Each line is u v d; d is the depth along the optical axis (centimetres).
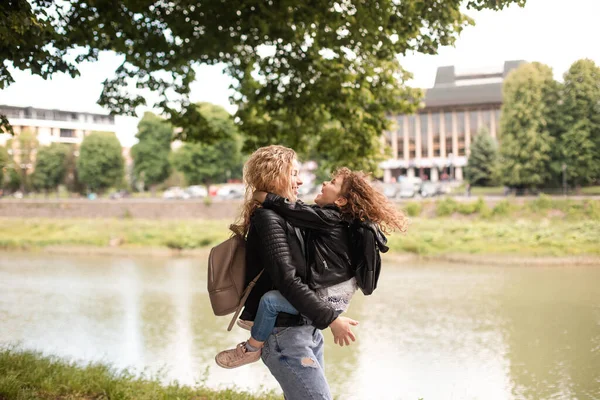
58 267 3184
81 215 6312
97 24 974
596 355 1208
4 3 632
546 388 1009
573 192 3912
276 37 1045
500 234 3631
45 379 624
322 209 297
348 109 1181
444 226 3972
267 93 1190
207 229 4859
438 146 10288
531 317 1658
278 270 281
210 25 1057
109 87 1164
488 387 1034
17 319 1698
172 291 2295
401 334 1524
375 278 299
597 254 2998
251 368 1159
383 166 10394
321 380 291
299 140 1225
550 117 3953
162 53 1113
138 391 633
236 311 305
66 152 10081
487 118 10062
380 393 1004
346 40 1039
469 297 2053
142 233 4769
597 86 2255
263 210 292
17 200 6656
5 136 9762
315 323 280
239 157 8181
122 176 10000
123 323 1656
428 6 950
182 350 1330
